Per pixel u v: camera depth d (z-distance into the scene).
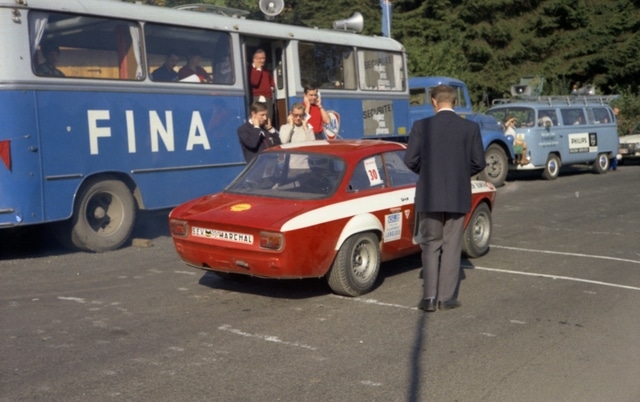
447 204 7.24
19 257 10.44
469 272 9.31
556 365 6.07
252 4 30.39
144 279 9.01
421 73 28.41
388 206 8.38
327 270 7.84
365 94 15.48
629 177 22.16
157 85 11.44
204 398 5.31
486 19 38.03
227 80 12.62
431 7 36.91
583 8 39.91
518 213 14.49
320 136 13.22
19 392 5.40
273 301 7.95
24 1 9.80
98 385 5.55
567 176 22.91
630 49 39.78
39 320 7.22
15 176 9.76
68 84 10.27
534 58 39.22
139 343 6.53
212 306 7.76
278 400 5.29
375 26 35.19
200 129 12.10
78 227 10.53
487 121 19.66
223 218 7.70
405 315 7.44
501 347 6.49
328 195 8.03
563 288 8.55
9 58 9.66
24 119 9.80
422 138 7.32
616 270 9.48
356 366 5.99
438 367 5.98
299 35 14.03
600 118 23.53
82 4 10.49
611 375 5.86
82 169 10.44
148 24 11.38
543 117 21.17
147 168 11.30
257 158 8.84
